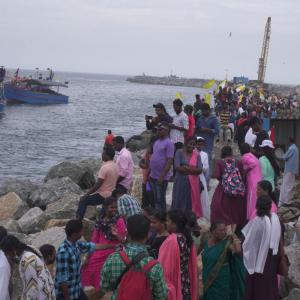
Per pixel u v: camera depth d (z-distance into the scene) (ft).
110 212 26.48
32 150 120.47
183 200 32.76
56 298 22.39
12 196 55.26
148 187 35.65
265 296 23.40
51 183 58.70
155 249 22.29
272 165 32.86
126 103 328.29
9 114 211.41
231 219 30.48
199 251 25.71
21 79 264.31
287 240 32.48
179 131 42.98
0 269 19.76
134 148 98.58
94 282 26.76
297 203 42.78
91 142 138.92
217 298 23.02
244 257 23.40
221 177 31.04
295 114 55.67
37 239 35.81
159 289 17.92
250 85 359.46
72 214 46.29
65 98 278.67
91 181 67.10
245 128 52.47
